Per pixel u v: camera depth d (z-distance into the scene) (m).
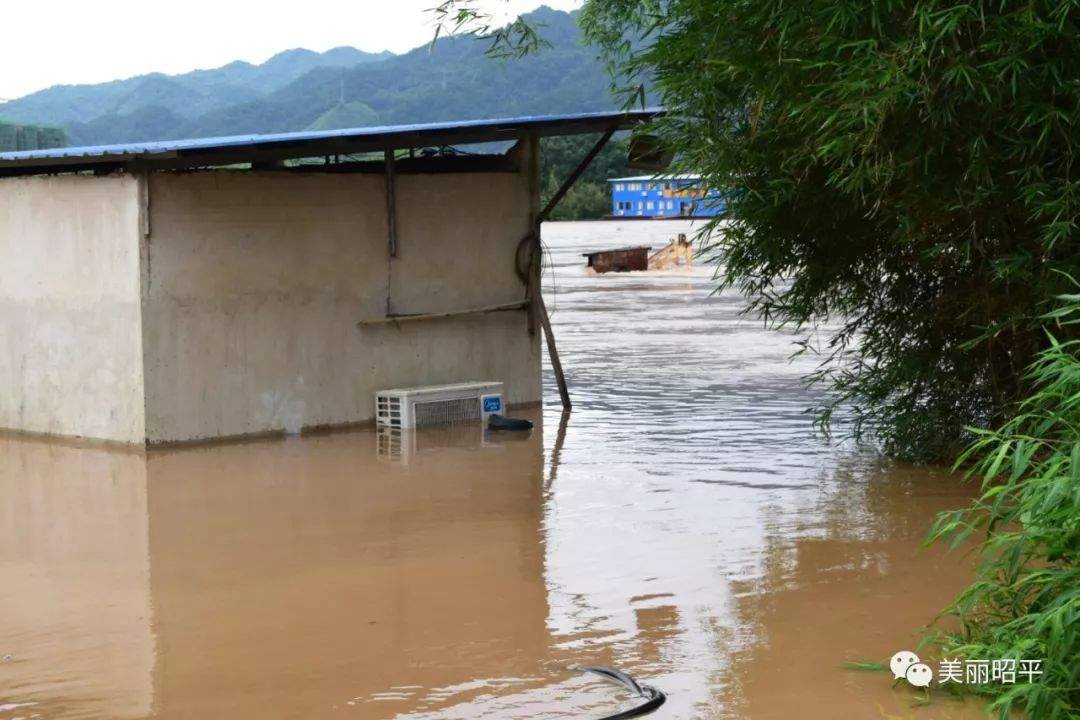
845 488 10.34
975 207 9.21
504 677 6.32
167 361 12.55
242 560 8.50
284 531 9.26
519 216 15.02
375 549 8.73
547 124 14.50
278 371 13.27
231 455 12.18
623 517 9.52
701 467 11.32
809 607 7.32
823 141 9.06
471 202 14.62
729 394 15.61
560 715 5.83
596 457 11.88
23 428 13.67
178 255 12.54
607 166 68.75
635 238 55.75
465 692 6.12
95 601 7.64
